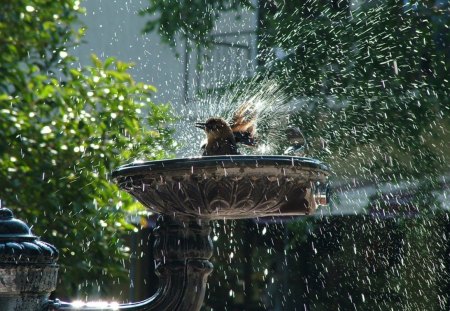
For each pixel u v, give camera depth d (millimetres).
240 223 36750
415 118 31688
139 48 36594
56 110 24422
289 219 33750
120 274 24234
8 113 23125
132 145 23594
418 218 32438
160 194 10375
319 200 10789
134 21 37281
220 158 9883
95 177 23375
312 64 31922
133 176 10406
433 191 31969
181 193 10219
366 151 31875
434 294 32531
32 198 23156
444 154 31719
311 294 35062
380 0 31719
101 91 23906
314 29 32250
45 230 23234
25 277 9695
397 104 31672
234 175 9938
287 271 35688
